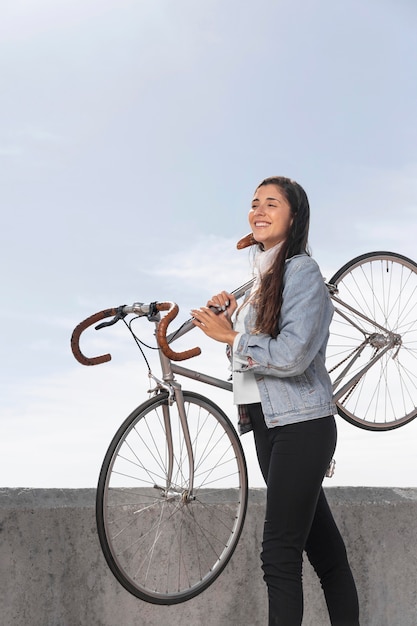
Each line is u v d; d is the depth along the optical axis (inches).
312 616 120.6
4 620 100.3
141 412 99.3
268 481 88.6
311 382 89.6
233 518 116.1
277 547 86.6
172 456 102.3
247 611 116.3
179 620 111.8
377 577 126.9
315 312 87.2
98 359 102.0
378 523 128.3
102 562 107.4
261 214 93.4
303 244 93.4
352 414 127.9
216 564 108.9
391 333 130.7
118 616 107.6
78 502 107.5
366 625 125.0
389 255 133.0
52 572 103.9
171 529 111.7
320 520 96.0
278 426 88.7
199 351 97.7
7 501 103.1
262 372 88.0
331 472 99.7
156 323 101.1
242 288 106.3
